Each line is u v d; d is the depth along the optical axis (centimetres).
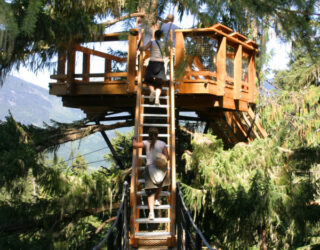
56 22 505
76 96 812
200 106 739
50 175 640
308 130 796
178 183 502
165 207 513
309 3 156
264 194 609
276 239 780
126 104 779
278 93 984
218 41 673
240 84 743
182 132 1141
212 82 678
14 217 643
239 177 694
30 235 707
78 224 760
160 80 632
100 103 800
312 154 683
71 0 538
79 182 689
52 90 771
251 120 943
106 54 770
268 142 743
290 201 610
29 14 161
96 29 527
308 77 957
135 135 549
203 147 741
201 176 738
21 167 587
